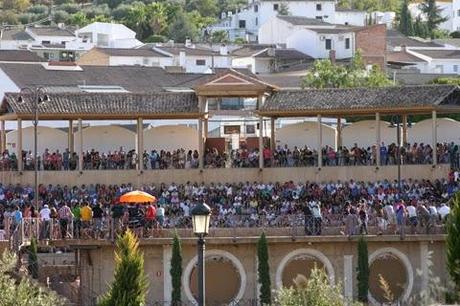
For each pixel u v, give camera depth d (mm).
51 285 82938
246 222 90062
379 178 102188
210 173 103188
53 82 146250
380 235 89500
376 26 196750
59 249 89125
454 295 44531
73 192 98500
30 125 121625
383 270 91938
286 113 105125
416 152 102562
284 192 97188
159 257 89438
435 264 90125
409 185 98750
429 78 183500
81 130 104750
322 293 57469
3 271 58969
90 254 88375
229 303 90500
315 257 90500
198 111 105438
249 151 106750
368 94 105125
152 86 150500
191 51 194875
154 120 119688
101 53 188375
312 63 185750
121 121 125188
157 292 89375
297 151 104875
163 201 95250
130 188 99938
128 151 111625
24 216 89688
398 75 185500
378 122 103875
